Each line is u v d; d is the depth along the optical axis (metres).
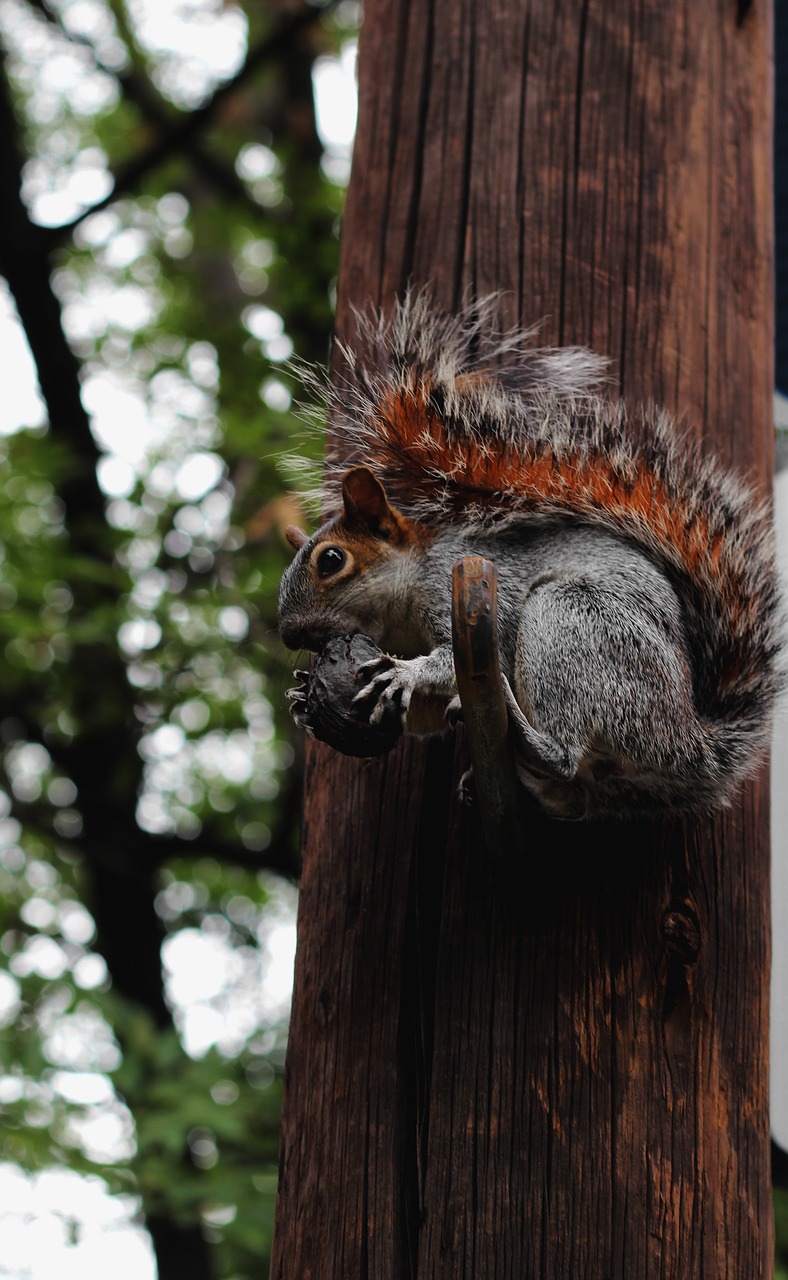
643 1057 3.16
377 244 3.30
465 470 3.20
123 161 7.75
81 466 6.66
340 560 3.22
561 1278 3.13
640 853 3.18
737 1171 3.16
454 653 3.11
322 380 3.27
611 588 3.16
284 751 6.47
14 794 6.49
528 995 3.16
